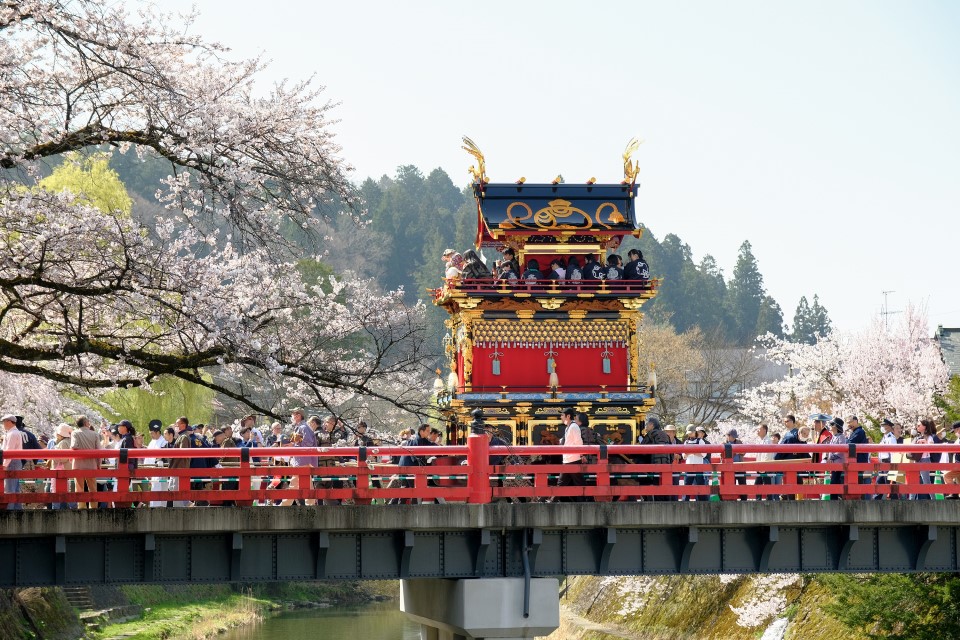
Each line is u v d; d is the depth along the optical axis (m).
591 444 40.81
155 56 43.12
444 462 41.59
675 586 88.12
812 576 71.81
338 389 49.56
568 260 58.03
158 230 42.19
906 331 86.81
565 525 35.41
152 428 40.84
